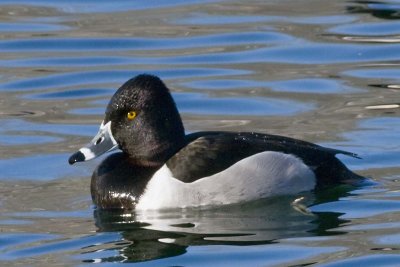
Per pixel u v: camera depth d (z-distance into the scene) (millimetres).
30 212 12000
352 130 14242
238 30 18844
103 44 18469
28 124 15016
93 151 12180
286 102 15656
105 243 10977
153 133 12070
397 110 14953
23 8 20312
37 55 18062
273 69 17141
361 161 13172
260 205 11953
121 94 12141
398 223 11203
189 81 16750
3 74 17172
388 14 19234
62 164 13578
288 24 19031
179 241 10930
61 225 11578
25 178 13133
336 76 16703
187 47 18250
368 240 10758
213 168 11906
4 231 11422
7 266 10484
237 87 16406
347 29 18609
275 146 12172
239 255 10484
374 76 16594
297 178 12094
